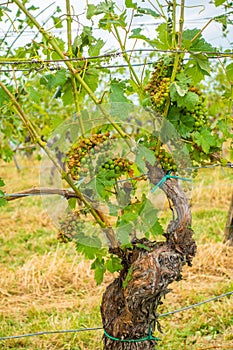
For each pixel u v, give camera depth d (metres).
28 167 12.45
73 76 2.83
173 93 2.81
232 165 3.20
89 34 2.84
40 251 7.17
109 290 3.05
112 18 2.87
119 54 2.79
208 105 9.54
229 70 3.24
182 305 5.22
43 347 4.57
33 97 3.02
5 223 8.41
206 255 6.34
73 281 5.96
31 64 2.96
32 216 8.62
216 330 4.73
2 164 13.91
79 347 4.52
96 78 2.97
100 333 4.66
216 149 3.16
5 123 5.73
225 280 5.88
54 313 5.21
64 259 6.48
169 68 2.98
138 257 2.88
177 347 4.41
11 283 5.96
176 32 3.00
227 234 6.63
